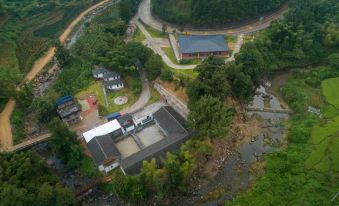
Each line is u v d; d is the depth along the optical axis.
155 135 94.75
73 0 169.38
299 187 79.06
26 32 145.00
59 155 89.38
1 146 91.94
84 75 116.56
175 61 122.75
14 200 69.94
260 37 129.12
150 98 106.75
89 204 80.31
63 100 99.56
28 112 104.69
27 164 76.75
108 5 171.00
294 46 122.38
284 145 92.94
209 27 140.88
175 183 76.75
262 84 116.69
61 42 140.62
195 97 93.62
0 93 104.25
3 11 141.88
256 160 89.06
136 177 75.12
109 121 97.06
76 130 96.00
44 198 71.56
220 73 95.75
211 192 81.44
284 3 154.75
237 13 138.38
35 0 164.38
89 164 87.00
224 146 92.56
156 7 152.00
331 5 133.88
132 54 115.38
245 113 103.69
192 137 86.62
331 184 78.62
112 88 110.50
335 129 94.00
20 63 124.12
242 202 77.94
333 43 122.69
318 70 117.88
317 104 104.12
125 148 91.38
